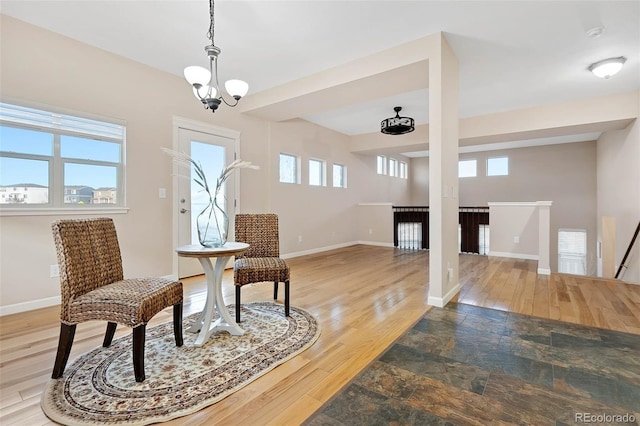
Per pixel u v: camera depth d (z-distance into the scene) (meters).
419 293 3.32
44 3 2.43
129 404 1.47
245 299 3.12
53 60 2.83
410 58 3.01
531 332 2.32
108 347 2.04
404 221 7.40
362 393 1.58
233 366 1.82
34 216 2.74
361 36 2.92
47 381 1.66
